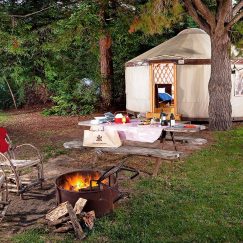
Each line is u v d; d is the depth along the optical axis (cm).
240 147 766
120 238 369
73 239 371
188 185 526
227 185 522
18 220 427
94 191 413
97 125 649
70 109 1370
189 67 1065
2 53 1449
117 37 1406
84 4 1158
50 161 698
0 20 1123
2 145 530
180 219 406
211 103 967
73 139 904
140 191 508
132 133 618
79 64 1477
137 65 1152
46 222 401
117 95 1480
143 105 1154
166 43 1184
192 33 1162
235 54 1065
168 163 652
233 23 901
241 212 422
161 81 1101
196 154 716
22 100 1664
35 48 1355
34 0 1212
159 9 796
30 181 529
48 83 1525
